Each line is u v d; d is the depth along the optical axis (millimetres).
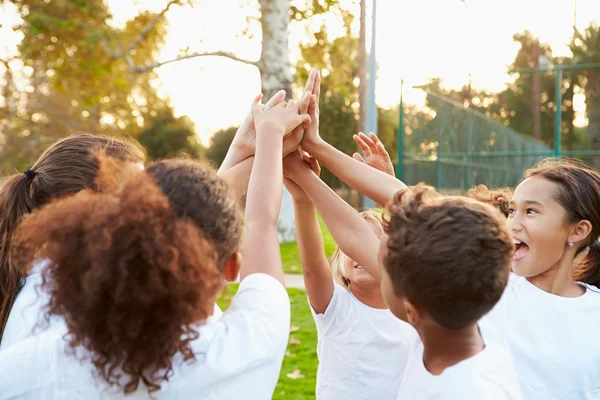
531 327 1674
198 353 1046
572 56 24391
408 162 13516
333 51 10758
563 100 19734
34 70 18344
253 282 1176
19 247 1226
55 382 1007
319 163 1687
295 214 1700
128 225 945
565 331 1661
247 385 1089
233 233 1088
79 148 1559
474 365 1121
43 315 1198
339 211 1527
